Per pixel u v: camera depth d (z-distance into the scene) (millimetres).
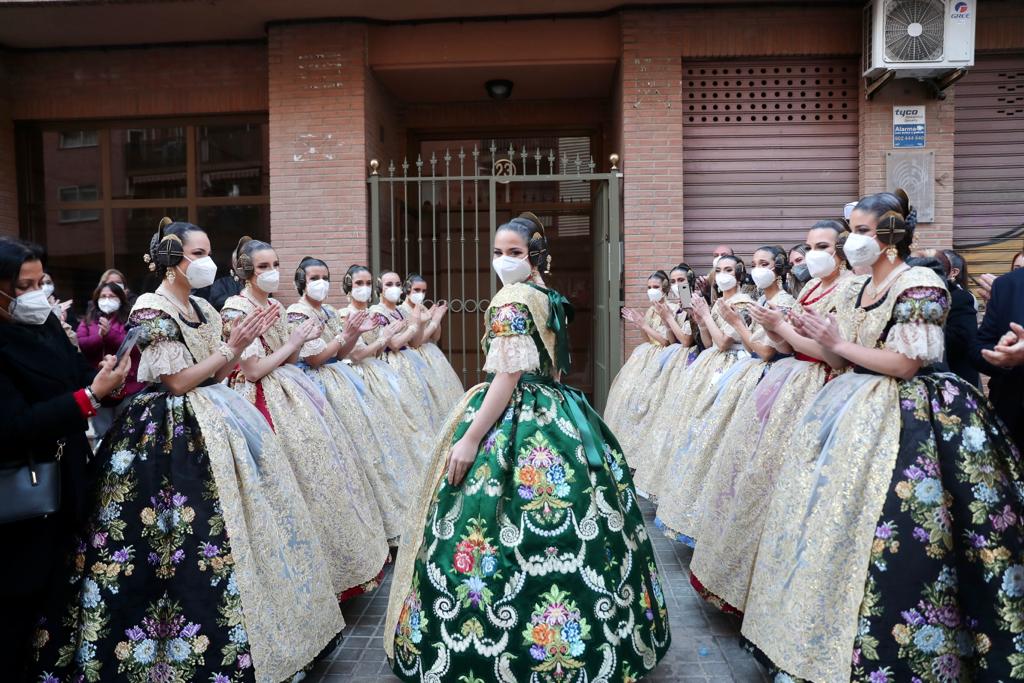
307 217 7410
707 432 4191
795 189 7512
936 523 2410
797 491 2715
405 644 2662
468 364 9188
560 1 7176
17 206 8305
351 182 7367
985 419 2562
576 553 2561
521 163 9406
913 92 7211
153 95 8055
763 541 2816
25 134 8312
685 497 4211
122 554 2561
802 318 2730
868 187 7254
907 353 2537
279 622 2682
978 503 2424
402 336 5691
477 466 2680
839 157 7477
